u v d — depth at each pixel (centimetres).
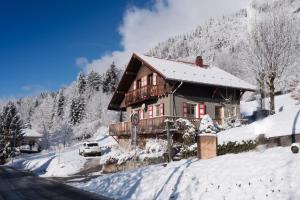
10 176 3058
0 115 7688
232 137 2219
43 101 17650
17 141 7150
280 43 3631
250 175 1394
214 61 11388
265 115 4306
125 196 1683
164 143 3234
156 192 1620
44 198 1728
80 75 14212
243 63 4050
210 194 1378
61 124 9706
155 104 3900
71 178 2816
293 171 1295
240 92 3994
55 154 5116
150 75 4066
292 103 4547
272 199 1173
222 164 1664
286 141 1789
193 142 2847
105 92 12594
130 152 3147
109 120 9056
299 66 3897
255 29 3800
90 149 4191
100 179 2262
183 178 1636
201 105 3797
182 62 4444
